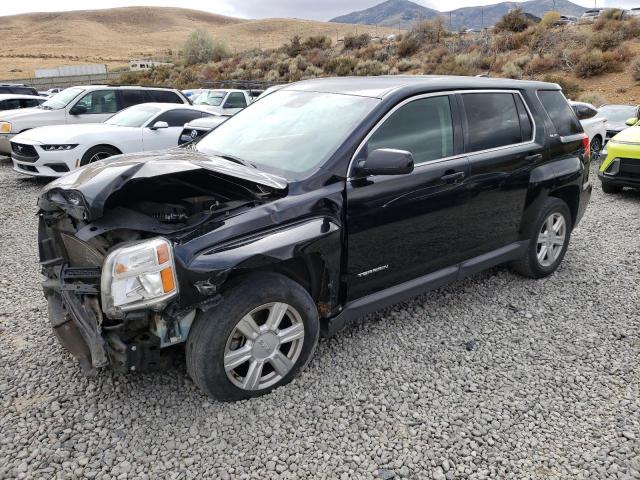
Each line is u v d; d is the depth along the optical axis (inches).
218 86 1255.5
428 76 170.6
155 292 102.9
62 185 117.4
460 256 164.2
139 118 392.5
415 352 146.9
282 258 115.2
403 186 140.2
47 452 105.3
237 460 105.3
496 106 172.7
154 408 119.4
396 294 146.9
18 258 220.5
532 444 112.2
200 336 111.6
